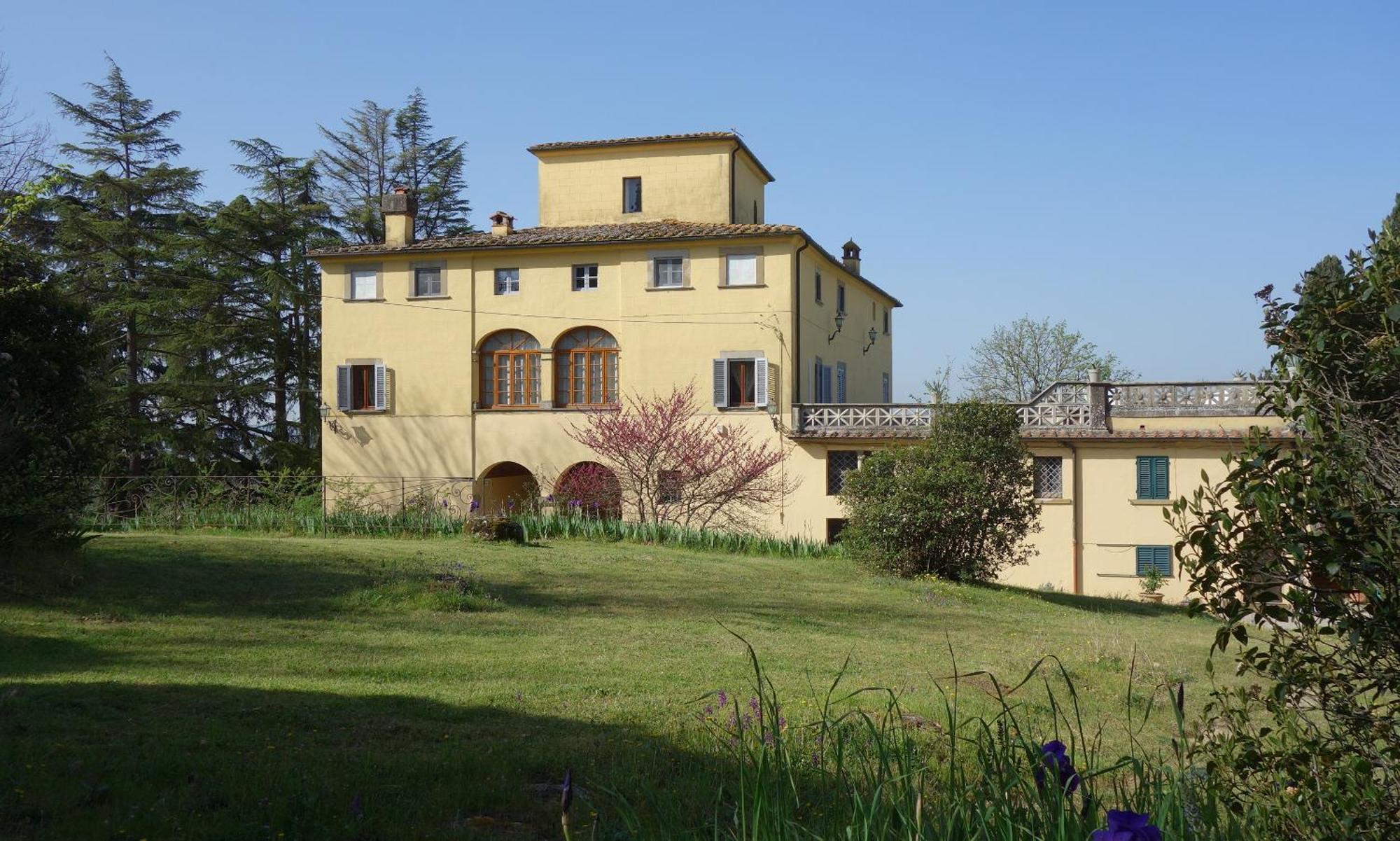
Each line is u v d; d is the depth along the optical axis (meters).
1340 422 4.74
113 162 44.94
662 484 31.97
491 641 12.78
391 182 54.03
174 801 6.20
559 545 25.02
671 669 11.40
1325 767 4.86
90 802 6.15
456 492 34.38
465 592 15.98
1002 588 23.67
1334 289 5.01
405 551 20.89
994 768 5.16
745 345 32.81
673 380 33.25
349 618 14.06
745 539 26.91
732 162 37.16
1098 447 29.06
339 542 22.30
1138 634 17.53
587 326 34.09
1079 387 29.52
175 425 42.28
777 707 5.28
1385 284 4.82
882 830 4.38
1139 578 28.62
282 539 22.39
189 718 8.15
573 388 34.38
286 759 7.14
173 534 23.92
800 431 31.83
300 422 45.34
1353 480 4.67
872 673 11.83
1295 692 4.96
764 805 4.68
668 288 33.34
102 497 26.61
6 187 19.91
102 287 42.12
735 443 32.25
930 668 12.34
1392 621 4.48
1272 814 4.89
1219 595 5.09
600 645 12.88
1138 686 12.12
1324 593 4.75
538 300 34.44
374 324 35.41
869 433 31.03
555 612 15.63
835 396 37.53
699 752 7.76
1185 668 13.79
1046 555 29.19
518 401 34.75
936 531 22.27
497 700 9.51
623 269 33.78
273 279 42.28
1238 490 4.98
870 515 22.59
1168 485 28.62
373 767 7.11
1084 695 11.36
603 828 6.00
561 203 38.09
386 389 35.09
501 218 36.31
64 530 14.95
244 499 29.58
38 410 14.71
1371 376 4.76
